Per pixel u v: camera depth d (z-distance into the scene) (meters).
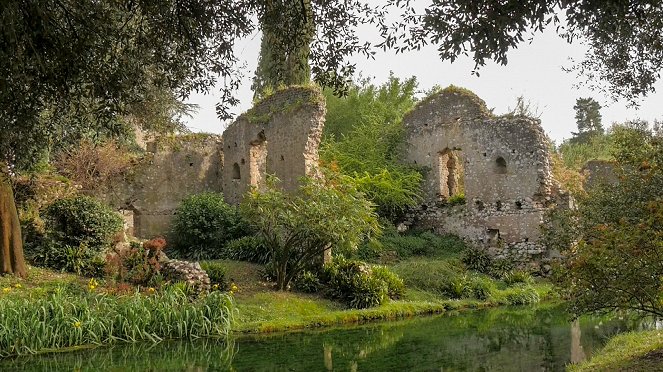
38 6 6.36
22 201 15.63
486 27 5.82
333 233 14.24
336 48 8.38
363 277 15.09
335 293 15.09
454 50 6.05
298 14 8.22
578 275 7.38
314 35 8.40
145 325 11.08
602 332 11.71
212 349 10.39
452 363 9.26
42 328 10.11
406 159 25.52
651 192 8.24
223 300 12.05
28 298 11.67
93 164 21.45
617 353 8.64
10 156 8.73
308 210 14.32
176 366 9.07
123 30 8.55
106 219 15.18
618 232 7.09
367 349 10.44
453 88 24.36
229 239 19.91
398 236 22.42
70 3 7.25
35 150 8.81
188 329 11.41
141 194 23.25
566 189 21.69
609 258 6.96
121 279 13.81
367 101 31.39
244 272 16.33
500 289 18.12
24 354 9.74
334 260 16.48
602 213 9.16
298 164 18.44
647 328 11.38
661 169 7.67
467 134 23.52
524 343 10.84
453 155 25.69
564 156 37.00
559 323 13.16
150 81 11.37
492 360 9.41
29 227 15.17
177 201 24.12
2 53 6.11
